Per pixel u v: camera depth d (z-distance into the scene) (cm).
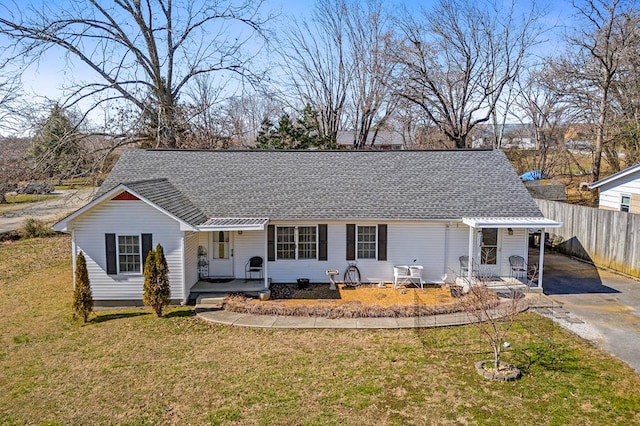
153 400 912
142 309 1502
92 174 2588
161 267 1403
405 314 1377
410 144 5041
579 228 2109
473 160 1988
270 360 1092
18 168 2559
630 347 1141
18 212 3959
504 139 5544
